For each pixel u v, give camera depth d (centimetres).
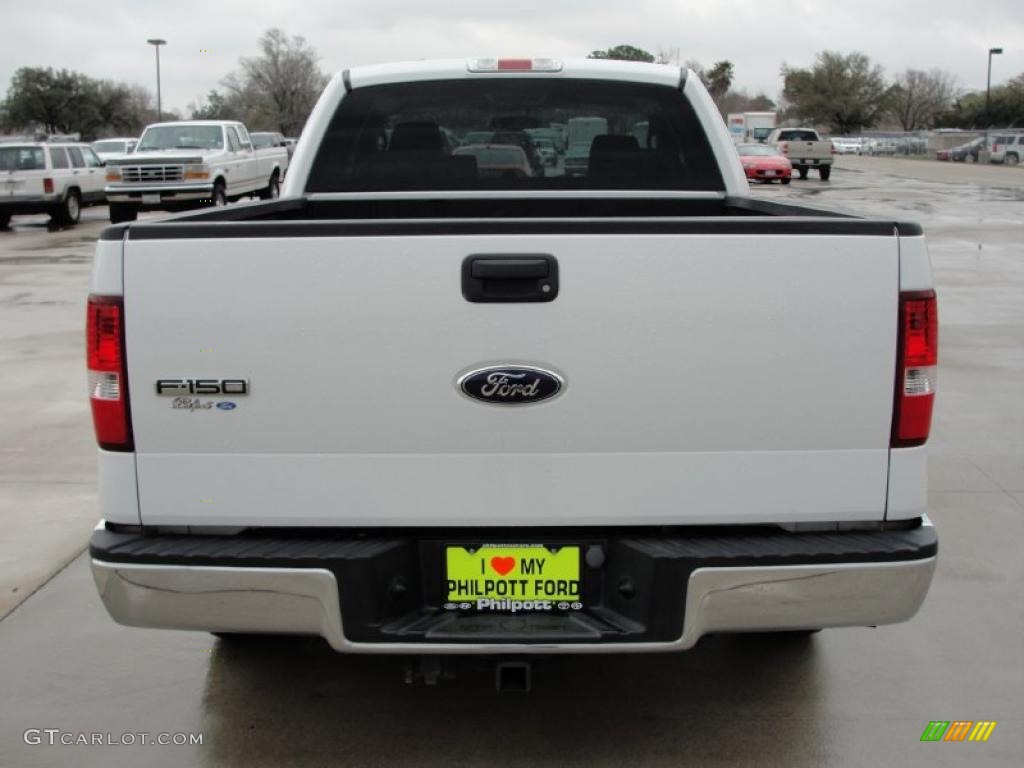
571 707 379
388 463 294
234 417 293
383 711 376
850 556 293
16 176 2322
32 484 619
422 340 287
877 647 425
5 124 8294
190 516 299
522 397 290
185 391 292
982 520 560
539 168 519
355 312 287
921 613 455
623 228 283
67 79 8194
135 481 298
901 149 8681
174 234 286
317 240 284
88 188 2520
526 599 306
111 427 295
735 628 297
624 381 289
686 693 389
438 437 292
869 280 289
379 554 295
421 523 296
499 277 284
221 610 297
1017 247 1811
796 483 296
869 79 11662
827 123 11831
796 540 299
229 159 2312
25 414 774
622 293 285
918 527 307
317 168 511
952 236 1991
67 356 964
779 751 351
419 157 512
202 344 289
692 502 295
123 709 380
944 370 899
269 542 300
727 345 288
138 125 8831
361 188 514
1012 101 9988
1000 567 502
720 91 9612
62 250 1902
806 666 411
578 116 513
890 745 355
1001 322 1112
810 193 3247
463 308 285
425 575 307
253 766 344
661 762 344
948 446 690
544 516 296
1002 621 447
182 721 371
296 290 286
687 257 285
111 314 290
